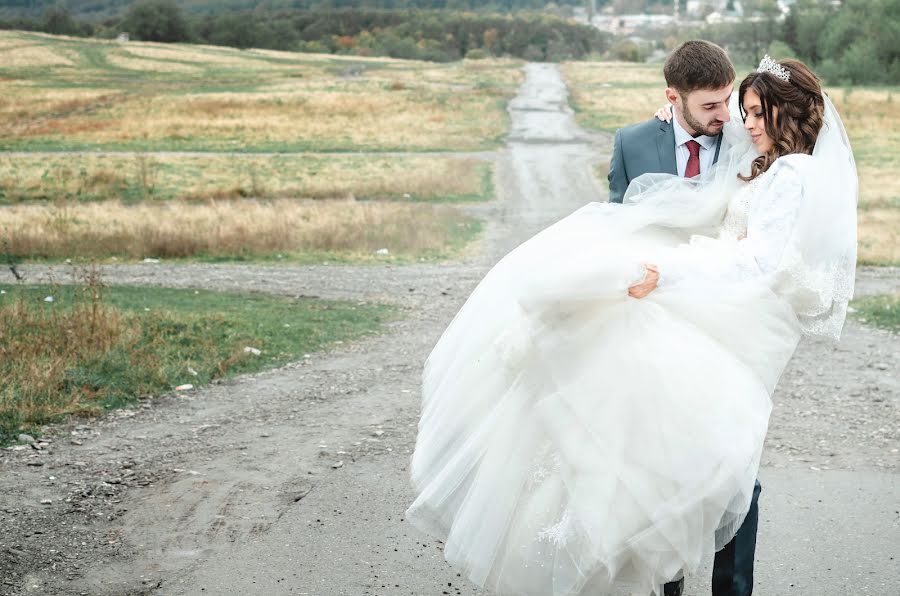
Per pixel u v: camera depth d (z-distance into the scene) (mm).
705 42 3494
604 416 3043
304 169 36469
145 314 10109
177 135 48062
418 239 20969
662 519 2965
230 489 5211
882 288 14898
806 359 9133
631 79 90625
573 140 48281
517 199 30875
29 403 6656
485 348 3361
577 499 3004
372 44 164375
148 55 112062
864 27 80750
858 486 5270
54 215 23141
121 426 6539
